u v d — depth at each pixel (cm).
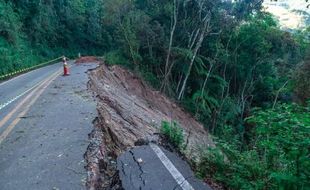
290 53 3612
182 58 3111
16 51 3125
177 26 3200
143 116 1819
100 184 548
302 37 3547
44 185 514
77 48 5294
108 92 1827
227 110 3100
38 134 771
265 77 3553
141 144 660
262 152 780
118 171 526
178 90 3297
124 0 3278
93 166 586
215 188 611
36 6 3959
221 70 3488
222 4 3206
